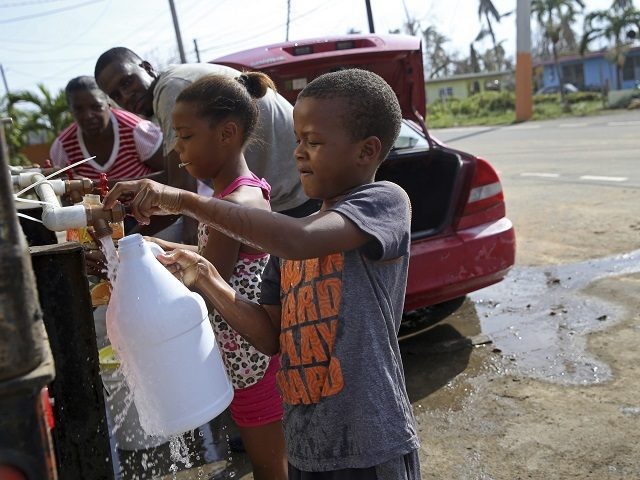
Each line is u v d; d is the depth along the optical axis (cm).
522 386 350
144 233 348
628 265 521
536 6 3741
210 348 161
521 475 275
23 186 226
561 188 863
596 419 311
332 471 159
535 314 446
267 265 189
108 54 380
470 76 5181
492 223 411
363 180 166
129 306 151
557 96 3938
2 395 94
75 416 144
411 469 160
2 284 91
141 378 153
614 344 388
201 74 304
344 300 157
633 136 1462
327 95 158
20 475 98
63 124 2055
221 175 215
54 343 141
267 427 221
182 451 310
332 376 156
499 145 1683
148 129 405
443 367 382
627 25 3791
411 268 384
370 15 1120
